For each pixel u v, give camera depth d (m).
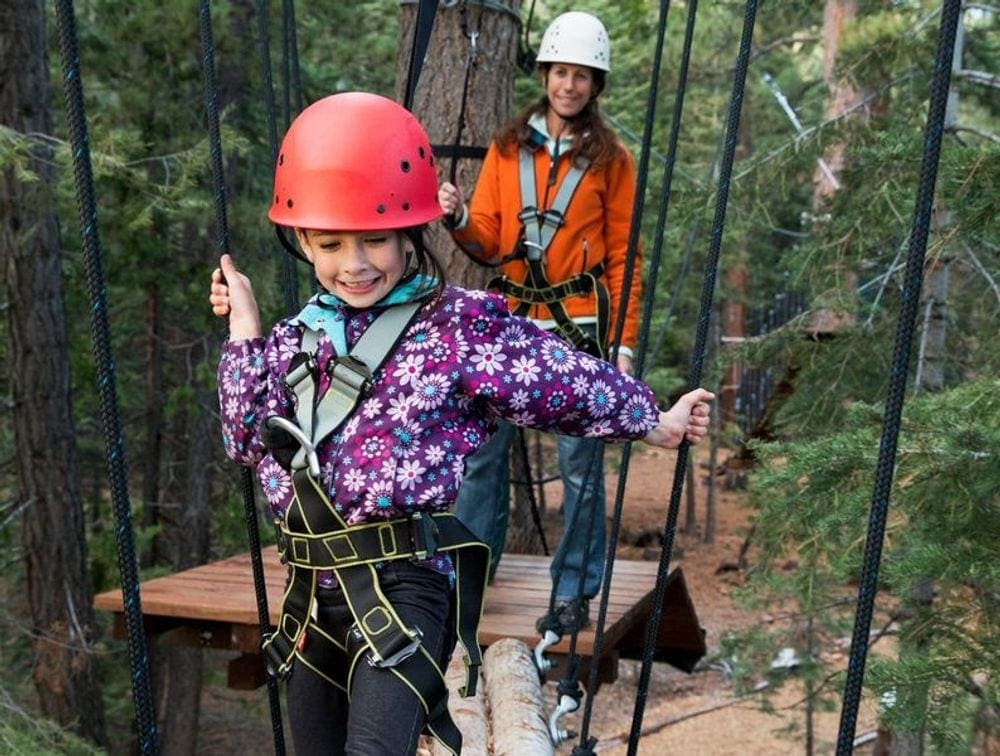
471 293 2.06
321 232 2.01
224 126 8.17
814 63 15.84
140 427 12.85
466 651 2.03
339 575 1.97
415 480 1.97
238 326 2.15
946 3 1.75
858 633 1.89
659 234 2.77
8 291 8.69
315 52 11.98
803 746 10.95
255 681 4.63
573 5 12.11
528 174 3.76
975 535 4.09
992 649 4.36
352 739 1.89
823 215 7.39
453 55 5.49
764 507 5.48
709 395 2.21
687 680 13.35
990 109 8.27
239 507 11.00
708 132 14.62
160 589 4.55
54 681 8.90
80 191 1.85
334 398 2.00
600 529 3.92
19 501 9.00
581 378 2.05
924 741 6.78
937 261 5.77
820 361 7.11
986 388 4.34
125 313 11.53
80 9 10.01
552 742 3.30
